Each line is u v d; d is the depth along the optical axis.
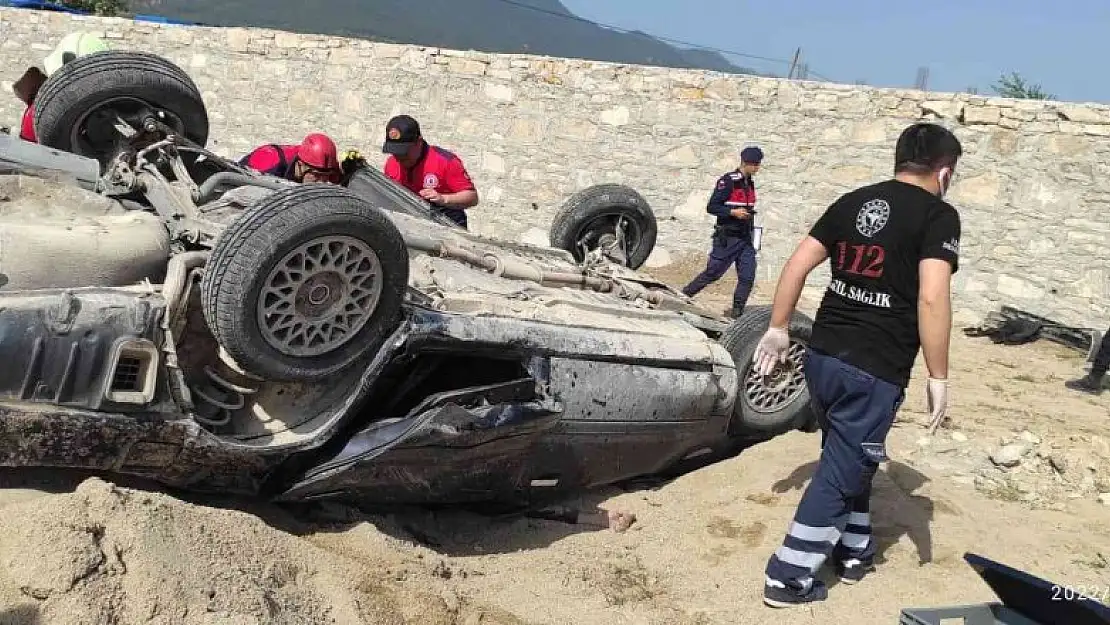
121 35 15.10
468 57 13.79
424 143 7.68
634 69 13.18
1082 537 5.38
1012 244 11.68
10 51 15.41
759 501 5.33
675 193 13.21
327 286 3.96
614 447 5.15
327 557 3.95
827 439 4.32
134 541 3.36
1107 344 9.05
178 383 3.90
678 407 5.30
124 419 3.77
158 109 5.69
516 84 13.66
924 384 8.75
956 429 7.25
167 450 3.96
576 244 7.53
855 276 4.15
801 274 4.27
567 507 5.24
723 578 4.66
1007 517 5.56
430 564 4.30
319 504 4.61
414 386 4.57
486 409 4.49
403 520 4.82
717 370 5.53
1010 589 3.78
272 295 3.84
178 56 14.98
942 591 4.57
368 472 4.31
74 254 3.91
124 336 3.74
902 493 5.56
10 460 3.65
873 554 4.70
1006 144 11.62
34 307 3.60
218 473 4.22
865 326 4.13
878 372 4.11
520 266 5.65
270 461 4.24
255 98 14.78
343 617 3.67
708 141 12.99
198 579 3.40
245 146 14.92
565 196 13.62
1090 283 11.30
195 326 4.10
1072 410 8.33
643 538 5.04
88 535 3.29
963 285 11.95
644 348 5.17
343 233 3.88
